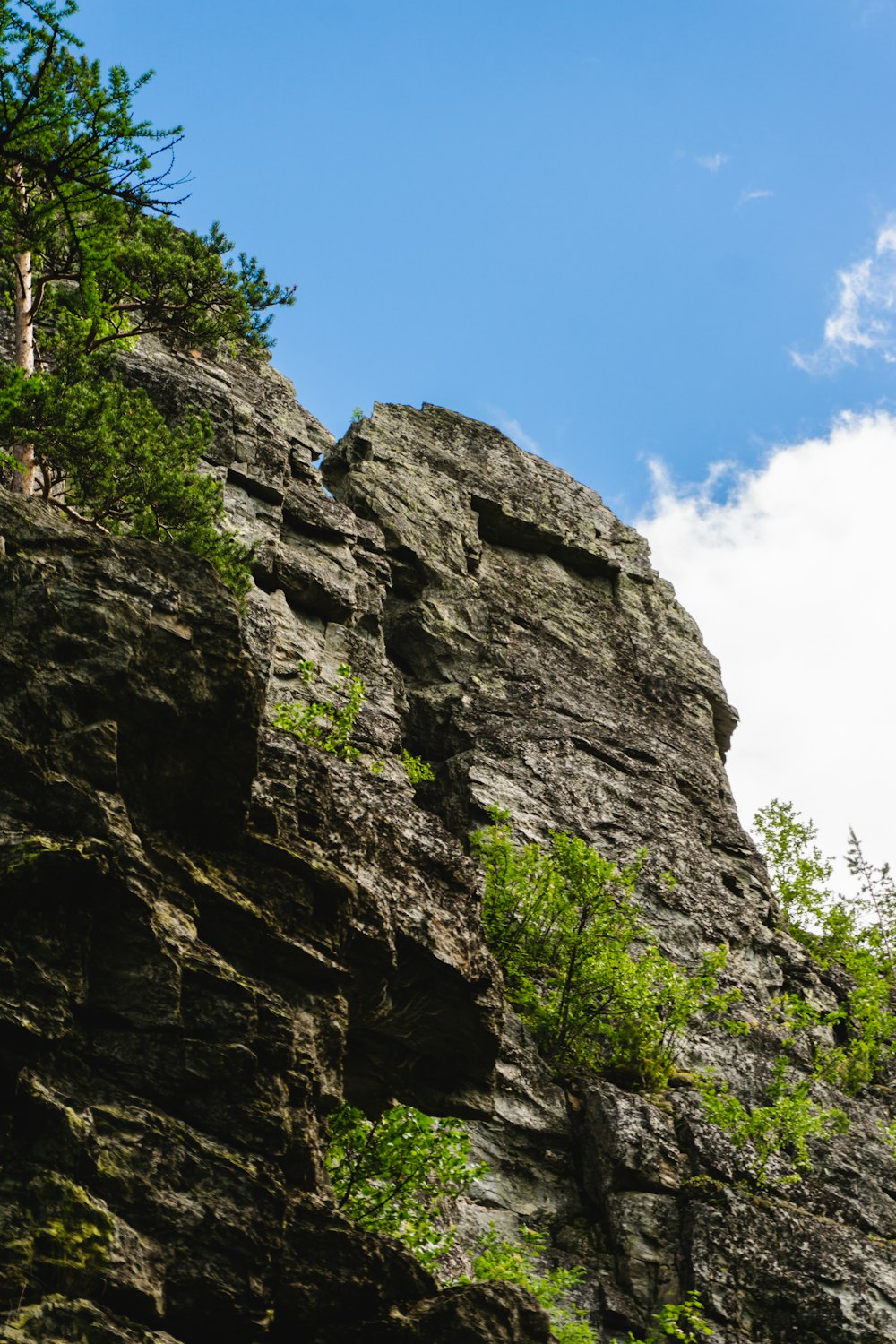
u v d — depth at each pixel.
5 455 18.20
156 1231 10.83
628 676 40.50
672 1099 26.09
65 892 11.58
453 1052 15.65
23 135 15.01
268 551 31.48
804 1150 24.94
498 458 44.66
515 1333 11.98
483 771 33.16
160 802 12.93
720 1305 21.39
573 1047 26.66
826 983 34.56
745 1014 30.22
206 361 36.22
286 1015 12.53
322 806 14.59
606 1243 23.08
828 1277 21.95
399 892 14.82
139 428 20.64
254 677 13.13
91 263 19.59
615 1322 21.58
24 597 12.64
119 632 12.78
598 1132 24.36
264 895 13.39
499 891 27.97
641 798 34.97
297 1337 11.32
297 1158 12.12
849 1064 31.48
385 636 37.06
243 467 32.97
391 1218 16.80
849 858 40.50
